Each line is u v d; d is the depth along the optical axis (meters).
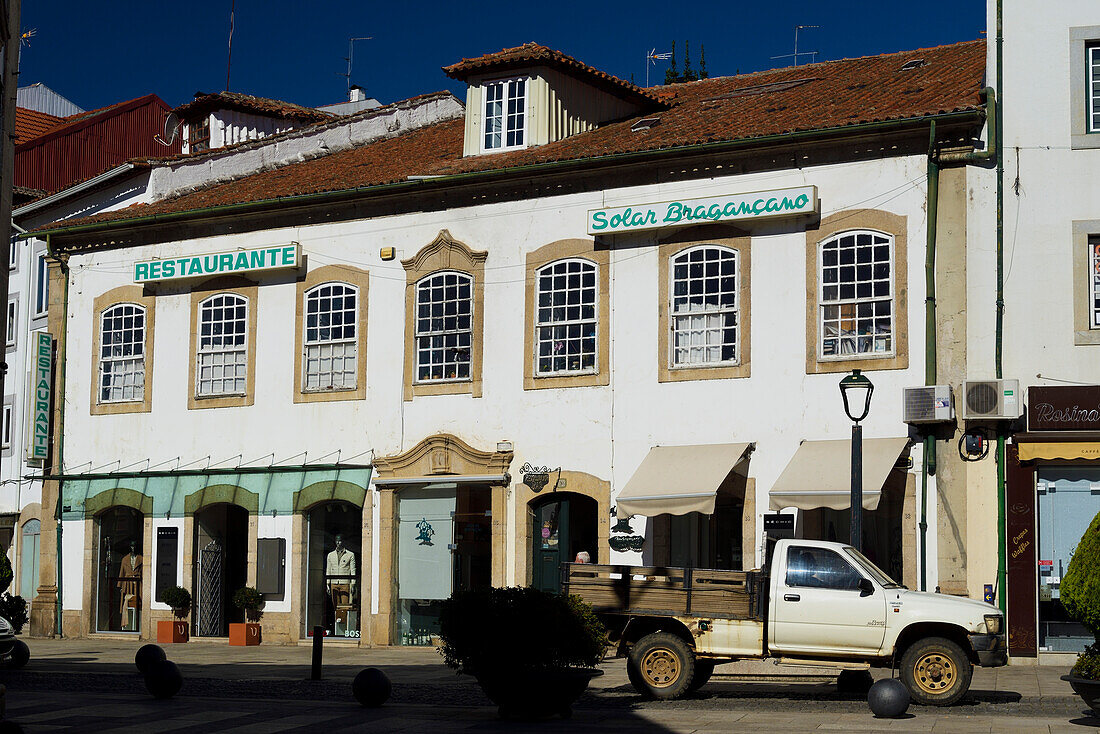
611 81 30.67
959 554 23.02
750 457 25.00
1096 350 22.84
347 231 29.64
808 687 20.02
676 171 26.20
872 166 24.47
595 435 26.52
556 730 15.10
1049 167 23.41
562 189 27.33
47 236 33.19
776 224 25.20
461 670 16.45
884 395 23.98
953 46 29.91
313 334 29.88
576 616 16.34
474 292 27.97
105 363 32.41
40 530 33.72
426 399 28.36
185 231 31.66
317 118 39.88
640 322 26.30
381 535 28.52
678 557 25.61
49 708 17.64
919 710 16.77
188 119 38.88
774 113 27.02
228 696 19.44
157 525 31.09
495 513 27.25
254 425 30.23
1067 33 23.61
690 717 16.25
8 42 20.12
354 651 27.67
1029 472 22.89
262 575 29.75
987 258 23.48
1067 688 19.23
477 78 30.03
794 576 17.78
